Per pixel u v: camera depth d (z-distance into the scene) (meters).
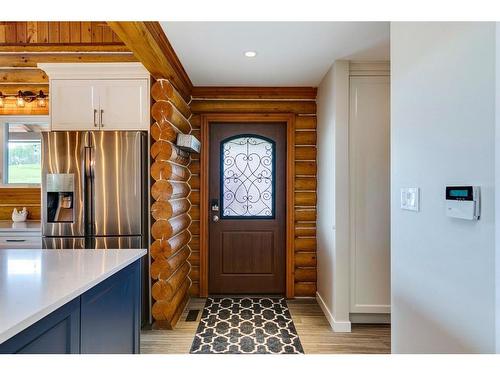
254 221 3.99
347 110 3.02
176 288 3.16
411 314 1.69
